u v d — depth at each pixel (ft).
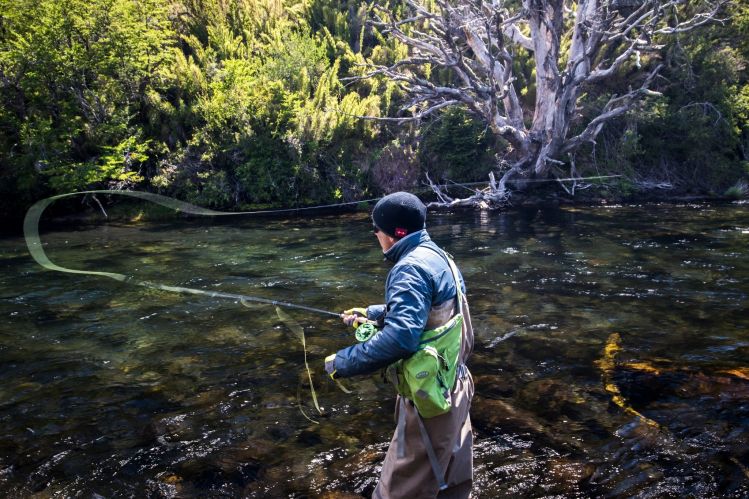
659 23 56.08
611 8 50.49
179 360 16.16
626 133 51.72
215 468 10.82
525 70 60.70
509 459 10.89
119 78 44.50
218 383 14.60
